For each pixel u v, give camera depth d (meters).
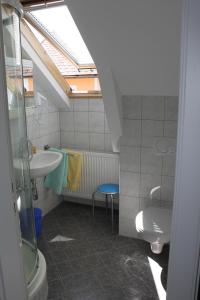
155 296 1.87
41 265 1.87
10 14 1.41
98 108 2.97
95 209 3.22
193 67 0.63
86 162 3.02
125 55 1.84
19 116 1.63
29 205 1.85
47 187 3.03
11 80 1.49
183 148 0.68
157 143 2.32
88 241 2.56
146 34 1.65
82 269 2.16
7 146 1.06
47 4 1.96
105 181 3.00
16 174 1.58
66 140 3.25
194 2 0.60
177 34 1.60
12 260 1.16
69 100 3.08
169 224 2.02
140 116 2.31
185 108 0.65
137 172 2.46
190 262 0.75
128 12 1.52
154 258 2.28
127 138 2.41
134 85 2.16
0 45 1.01
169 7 1.44
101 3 1.49
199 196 0.69
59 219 3.00
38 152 2.64
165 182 2.39
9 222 1.11
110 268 2.17
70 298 1.86
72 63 2.77
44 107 2.87
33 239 1.91
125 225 2.62
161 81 2.05
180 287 0.79
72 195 3.24
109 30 1.66
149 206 2.43
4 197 1.07
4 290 1.13
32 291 1.63
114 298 1.86
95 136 3.07
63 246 2.48
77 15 1.60
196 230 0.72
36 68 2.49
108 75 2.00
